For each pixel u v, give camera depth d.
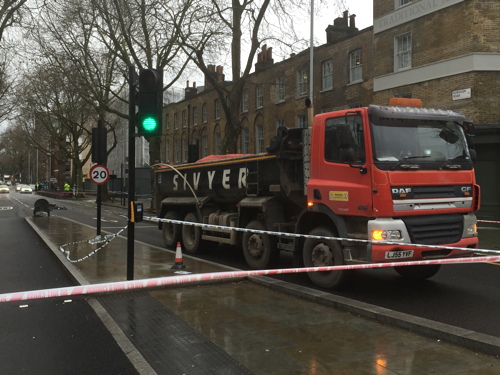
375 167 6.09
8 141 92.69
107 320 5.31
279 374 3.73
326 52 24.81
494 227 15.75
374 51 20.28
